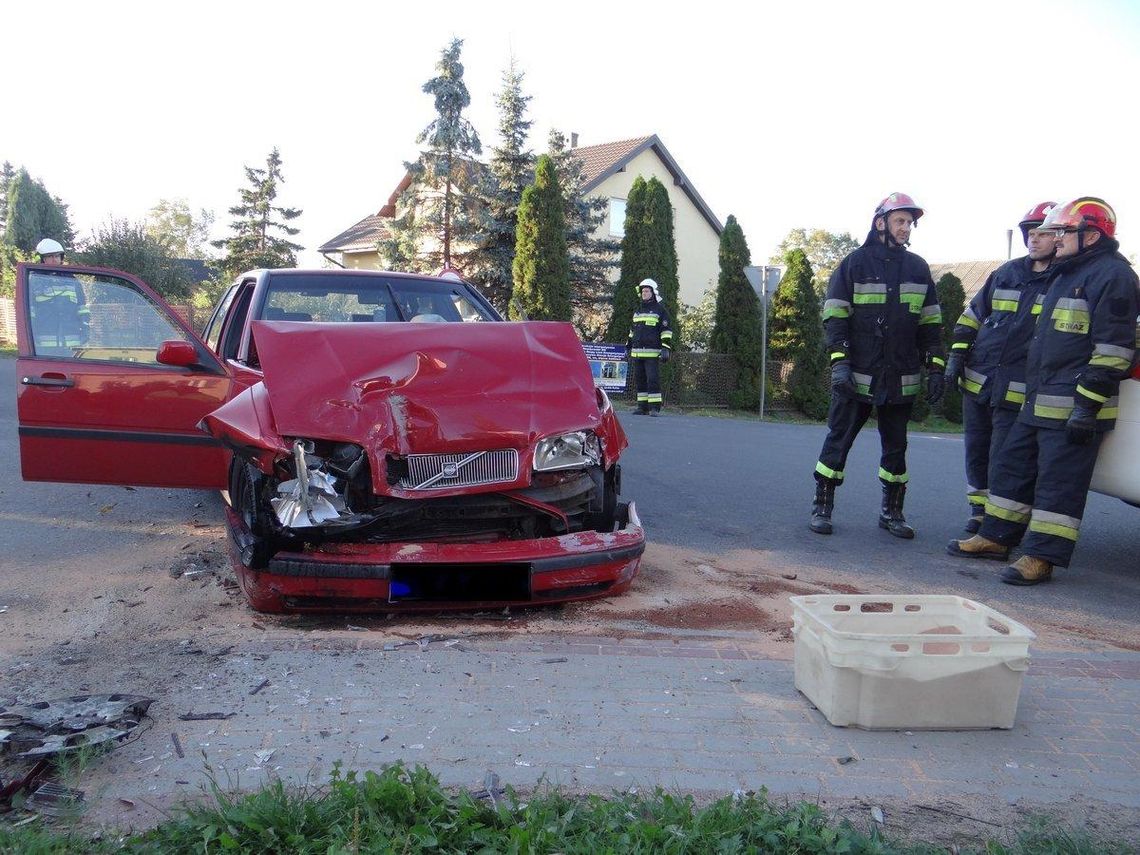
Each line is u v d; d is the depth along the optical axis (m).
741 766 3.14
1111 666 4.26
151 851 2.45
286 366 4.57
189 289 27.14
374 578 4.27
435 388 4.57
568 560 4.52
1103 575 6.04
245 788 2.87
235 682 3.74
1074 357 5.51
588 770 3.07
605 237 34.22
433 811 2.62
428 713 3.49
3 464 8.39
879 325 6.61
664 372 20.58
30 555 5.66
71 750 3.03
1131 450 5.48
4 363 20.16
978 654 3.44
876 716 3.43
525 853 2.46
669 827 2.58
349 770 2.98
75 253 25.39
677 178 35.75
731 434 13.27
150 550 5.81
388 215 35.84
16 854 2.43
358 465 4.31
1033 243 5.97
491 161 26.06
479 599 4.46
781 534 6.88
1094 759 3.29
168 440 5.67
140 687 3.70
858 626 3.81
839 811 2.86
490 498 4.50
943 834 2.75
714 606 4.97
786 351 21.42
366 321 5.99
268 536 4.27
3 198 57.12
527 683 3.81
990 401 6.38
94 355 5.70
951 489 9.11
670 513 7.44
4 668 3.90
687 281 37.28
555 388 4.82
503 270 25.42
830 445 6.91
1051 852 2.60
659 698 3.70
